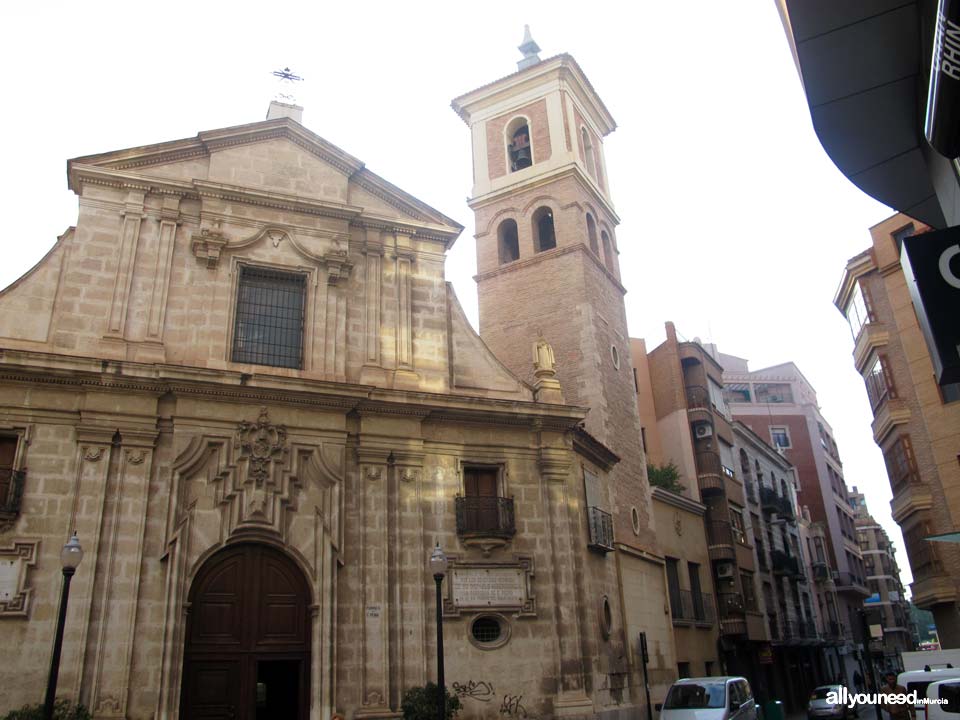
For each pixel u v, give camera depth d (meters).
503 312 32.44
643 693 24.61
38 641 16.08
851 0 9.45
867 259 35.72
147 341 19.31
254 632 18.12
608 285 33.41
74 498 17.25
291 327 21.45
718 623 36.38
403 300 22.83
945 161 10.51
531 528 21.75
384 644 18.83
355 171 23.45
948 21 7.13
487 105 37.09
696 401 41.75
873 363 35.91
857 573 69.31
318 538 19.09
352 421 20.72
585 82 36.94
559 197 32.88
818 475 64.81
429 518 20.73
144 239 20.36
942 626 32.44
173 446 18.39
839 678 58.53
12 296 18.80
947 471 31.14
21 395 17.58
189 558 17.78
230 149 22.12
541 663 20.38
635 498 29.64
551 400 23.52
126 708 16.25
